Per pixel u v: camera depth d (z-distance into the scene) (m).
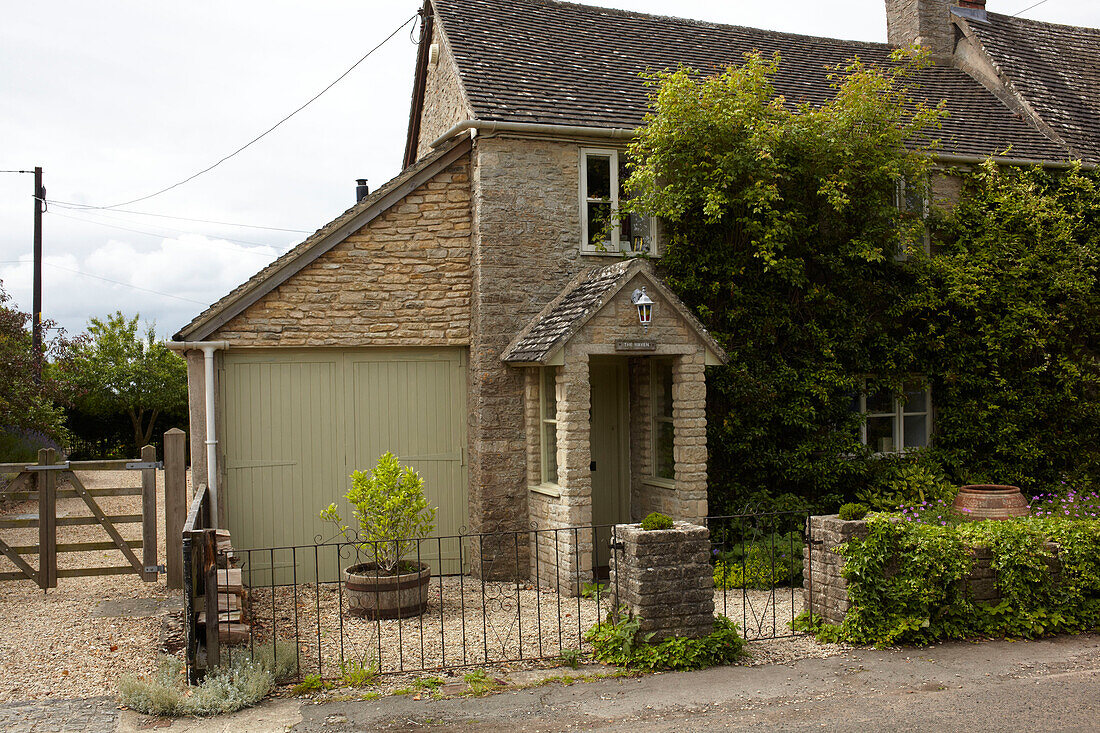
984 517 11.22
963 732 5.72
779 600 9.35
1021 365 13.31
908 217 13.09
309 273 10.88
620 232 11.97
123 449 24.94
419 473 11.38
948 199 13.48
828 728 5.80
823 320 12.21
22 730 5.75
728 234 11.83
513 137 11.27
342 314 10.98
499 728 5.84
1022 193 13.35
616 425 12.19
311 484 10.98
